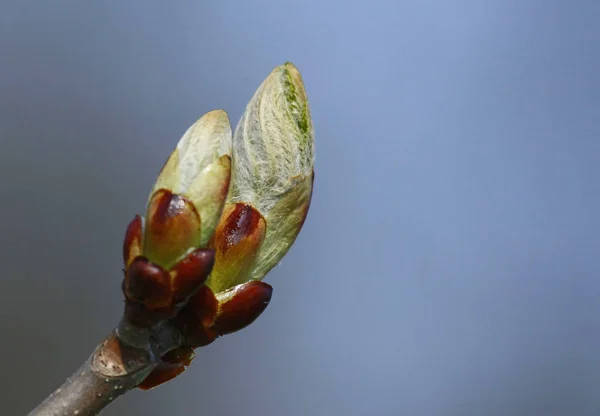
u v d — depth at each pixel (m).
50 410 0.28
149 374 0.29
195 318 0.29
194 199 0.28
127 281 0.28
